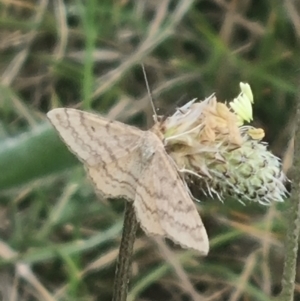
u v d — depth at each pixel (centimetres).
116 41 26
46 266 23
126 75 26
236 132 15
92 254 23
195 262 23
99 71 26
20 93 26
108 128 14
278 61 25
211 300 22
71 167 18
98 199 23
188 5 25
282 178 16
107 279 23
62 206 22
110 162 14
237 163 15
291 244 15
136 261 23
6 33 26
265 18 27
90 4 24
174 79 25
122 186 14
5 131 23
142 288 22
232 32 27
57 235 24
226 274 23
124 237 16
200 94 25
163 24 26
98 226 23
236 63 25
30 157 18
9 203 23
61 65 26
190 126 15
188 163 15
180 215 14
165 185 14
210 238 23
